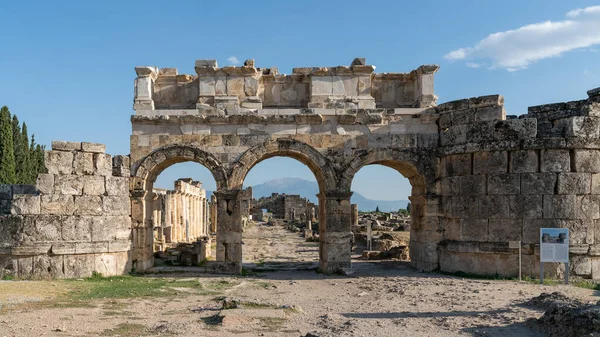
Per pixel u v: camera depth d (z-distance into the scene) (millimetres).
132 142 24312
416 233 26156
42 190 21609
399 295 18062
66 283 20016
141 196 24188
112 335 11789
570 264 21188
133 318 13773
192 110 24516
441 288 19156
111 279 21828
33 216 21406
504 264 22031
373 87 26734
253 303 14758
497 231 22141
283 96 26312
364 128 24797
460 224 23234
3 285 18359
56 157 21938
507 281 20812
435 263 24438
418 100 25750
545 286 19156
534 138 21672
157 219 37156
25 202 21406
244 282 21688
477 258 22656
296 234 62219
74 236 21938
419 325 12906
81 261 22016
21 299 15969
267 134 24484
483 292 17859
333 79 25594
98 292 18094
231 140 24422
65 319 13367
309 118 24500
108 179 23047
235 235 24219
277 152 25281
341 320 13523
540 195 21547
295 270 26188
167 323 12984
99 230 22516
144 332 12133
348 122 24703
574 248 21094
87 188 22406
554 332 11430
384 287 20094
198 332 12055
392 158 24609
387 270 25641
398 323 13148
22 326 12352
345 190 24328
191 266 25219
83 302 16062
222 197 24188
